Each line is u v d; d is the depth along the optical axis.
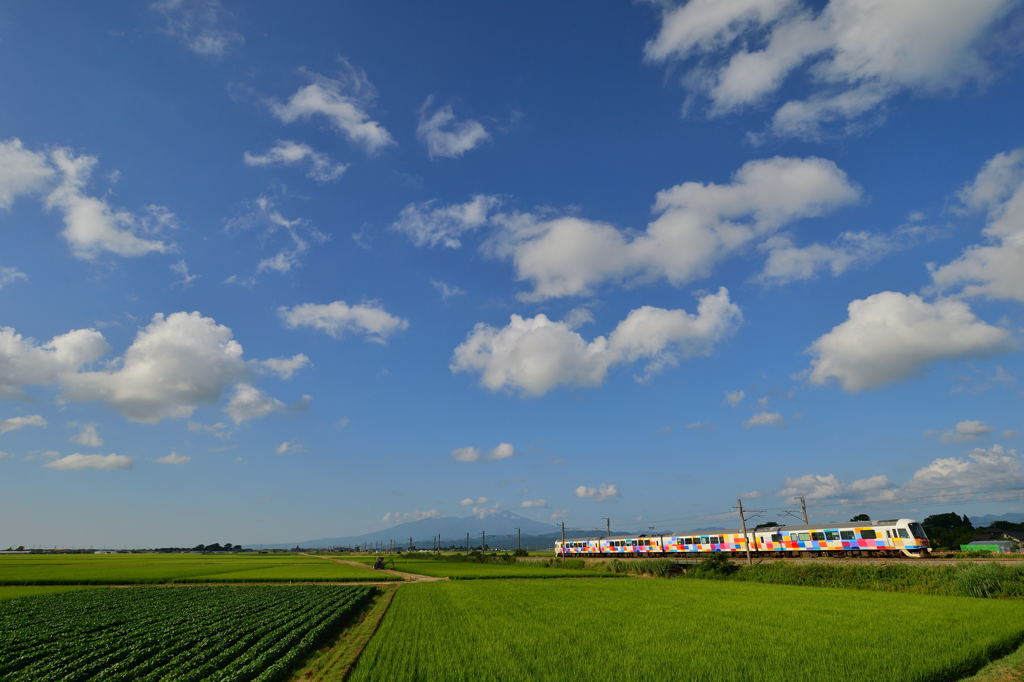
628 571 82.75
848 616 32.88
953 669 20.33
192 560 148.38
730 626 30.41
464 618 34.53
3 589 59.06
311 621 31.86
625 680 19.66
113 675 20.94
